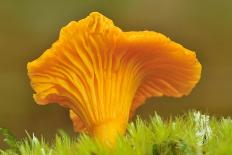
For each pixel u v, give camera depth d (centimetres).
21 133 57
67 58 22
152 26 73
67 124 58
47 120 58
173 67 23
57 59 22
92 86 22
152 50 22
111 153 21
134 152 20
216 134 22
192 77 23
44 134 57
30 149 23
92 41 21
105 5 74
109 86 22
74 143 22
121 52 22
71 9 73
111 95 22
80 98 22
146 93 25
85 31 21
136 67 22
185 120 23
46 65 22
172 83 24
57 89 23
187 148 20
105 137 21
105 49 21
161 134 21
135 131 22
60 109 59
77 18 73
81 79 22
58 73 22
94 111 22
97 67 22
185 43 72
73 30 21
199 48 71
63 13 73
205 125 22
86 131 25
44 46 71
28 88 63
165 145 20
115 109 22
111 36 21
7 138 23
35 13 74
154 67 23
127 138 22
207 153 20
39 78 22
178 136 21
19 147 23
